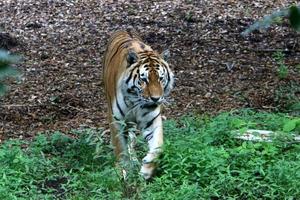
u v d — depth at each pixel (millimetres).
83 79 15477
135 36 10531
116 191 8820
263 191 8938
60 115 13523
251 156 9773
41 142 11336
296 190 8688
